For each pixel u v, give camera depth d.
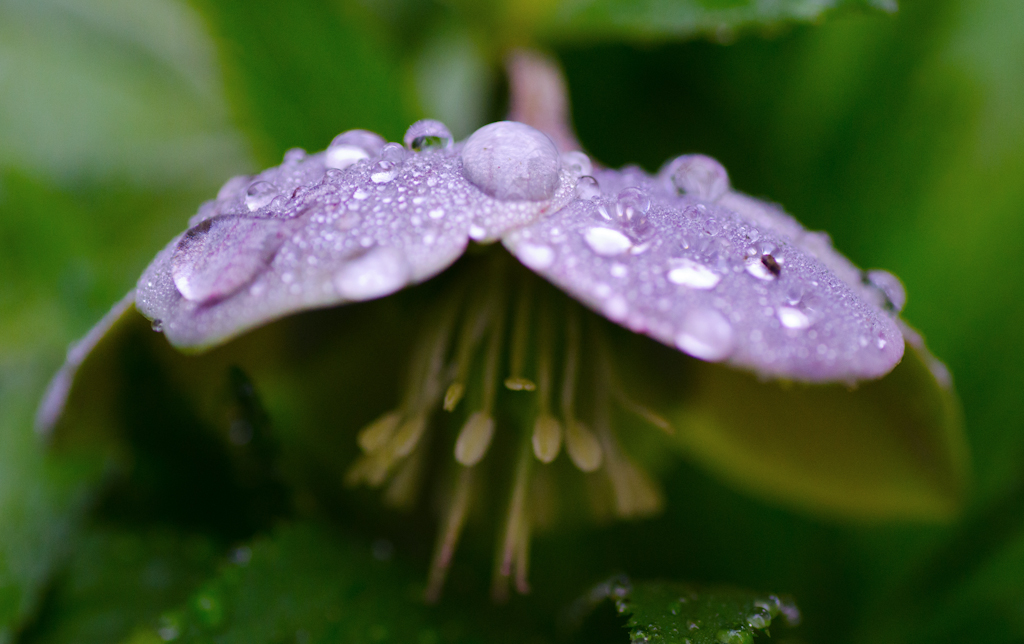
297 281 0.14
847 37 0.21
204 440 0.17
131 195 0.22
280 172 0.16
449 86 0.24
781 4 0.18
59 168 0.21
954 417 0.16
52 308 0.19
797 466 0.18
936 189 0.20
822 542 0.19
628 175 0.16
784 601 0.16
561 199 0.15
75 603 0.17
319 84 0.19
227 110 0.20
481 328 0.17
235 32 0.19
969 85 0.21
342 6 0.19
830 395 0.17
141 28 0.24
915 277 0.20
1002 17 0.21
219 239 0.15
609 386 0.17
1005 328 0.19
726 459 0.18
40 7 0.23
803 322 0.14
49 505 0.18
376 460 0.17
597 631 0.18
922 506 0.18
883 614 0.19
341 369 0.18
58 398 0.16
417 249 0.15
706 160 0.17
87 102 0.22
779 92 0.21
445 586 0.17
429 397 0.17
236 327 0.14
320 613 0.17
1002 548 0.19
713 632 0.15
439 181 0.15
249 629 0.16
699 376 0.17
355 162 0.15
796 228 0.16
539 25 0.19
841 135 0.21
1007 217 0.20
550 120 0.18
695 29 0.18
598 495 0.18
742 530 0.19
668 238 0.15
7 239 0.19
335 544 0.17
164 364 0.17
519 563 0.17
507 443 0.18
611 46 0.21
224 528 0.18
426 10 0.24
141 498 0.18
